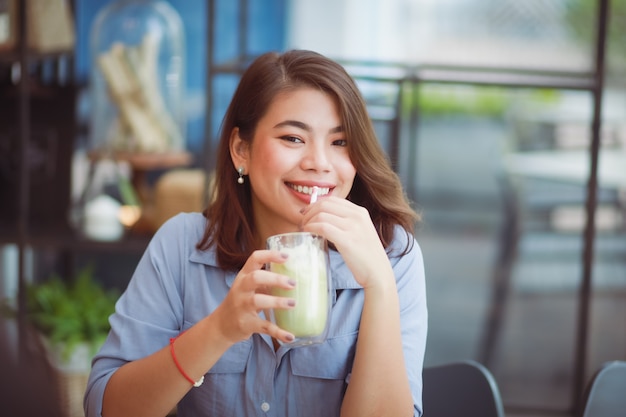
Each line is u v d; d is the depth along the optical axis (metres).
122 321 1.39
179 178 2.90
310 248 1.18
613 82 6.37
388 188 1.42
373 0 5.70
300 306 1.17
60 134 3.04
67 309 2.69
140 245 2.72
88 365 2.54
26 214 2.71
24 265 2.69
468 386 1.45
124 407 1.26
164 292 1.42
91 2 3.95
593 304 4.47
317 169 1.32
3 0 2.67
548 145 5.12
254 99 1.35
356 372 1.25
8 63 2.95
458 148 6.96
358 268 1.23
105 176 3.35
